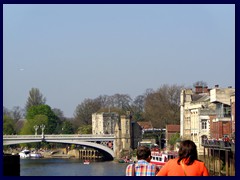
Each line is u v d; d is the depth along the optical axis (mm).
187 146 21750
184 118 187625
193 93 190750
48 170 150625
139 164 23797
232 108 130750
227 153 114188
